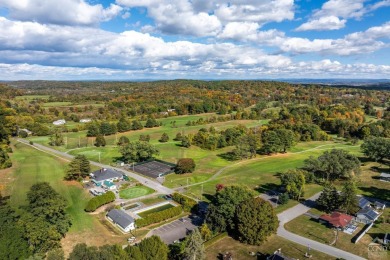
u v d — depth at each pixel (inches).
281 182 3973.9
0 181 3860.7
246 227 2635.3
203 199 3735.2
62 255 2021.4
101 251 1907.0
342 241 2728.8
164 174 4680.1
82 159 4291.3
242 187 3070.9
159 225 3080.7
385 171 4852.4
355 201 3149.6
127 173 4749.0
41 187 2748.5
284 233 2864.2
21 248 2237.9
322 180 4325.8
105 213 3324.3
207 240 2672.2
